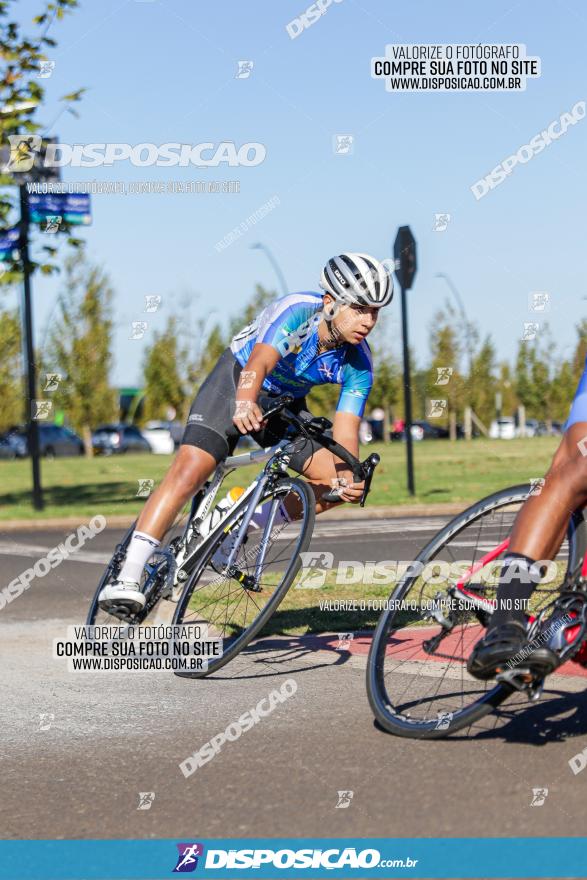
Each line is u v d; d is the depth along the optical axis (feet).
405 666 11.96
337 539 35.24
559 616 10.43
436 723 11.41
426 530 38.04
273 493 15.40
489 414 160.25
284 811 9.59
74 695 14.52
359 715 12.75
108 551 34.99
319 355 15.08
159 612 19.83
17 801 10.23
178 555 15.79
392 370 99.86
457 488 58.49
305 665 15.72
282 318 14.57
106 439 163.32
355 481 14.64
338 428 15.60
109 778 10.80
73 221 47.65
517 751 10.87
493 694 11.22
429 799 9.63
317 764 10.85
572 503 10.66
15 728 12.89
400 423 123.54
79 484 77.82
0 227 47.29
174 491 15.14
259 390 14.43
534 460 86.38
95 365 103.04
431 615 11.68
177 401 126.62
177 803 9.96
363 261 14.42
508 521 11.19
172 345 109.81
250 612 16.15
